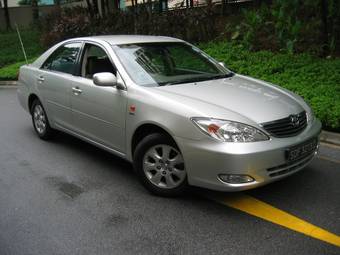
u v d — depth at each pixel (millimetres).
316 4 10406
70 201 4371
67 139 6590
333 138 6074
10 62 16938
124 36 5629
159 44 5375
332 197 4277
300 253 3320
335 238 3529
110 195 4477
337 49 9859
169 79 4816
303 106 4570
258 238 3551
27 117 8344
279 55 9945
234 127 3775
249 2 14836
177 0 17859
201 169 3871
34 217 4047
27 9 29141
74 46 5734
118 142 4785
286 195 4336
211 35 12719
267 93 4562
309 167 5090
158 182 4352
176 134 3992
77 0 25312
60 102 5766
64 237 3668
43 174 5156
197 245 3479
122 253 3402
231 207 4105
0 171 5309
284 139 3936
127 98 4516
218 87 4617
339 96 7090
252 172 3732
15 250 3498
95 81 4641
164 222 3865
